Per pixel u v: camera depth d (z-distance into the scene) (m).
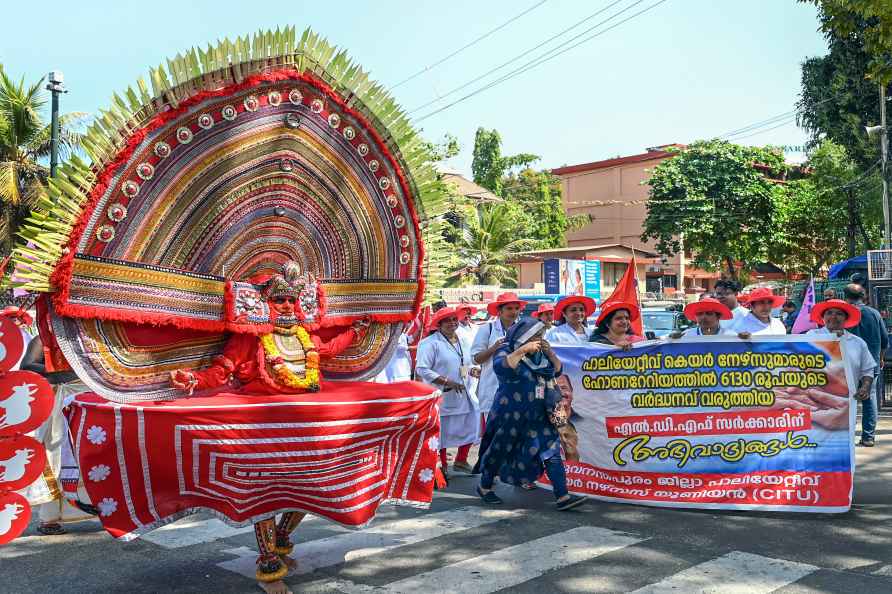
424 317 8.68
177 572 5.02
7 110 24.64
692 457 6.61
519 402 6.58
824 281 22.06
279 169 4.57
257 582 4.80
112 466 4.06
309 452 4.31
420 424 4.93
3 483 3.90
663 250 37.56
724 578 4.71
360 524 4.63
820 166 33.75
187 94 4.05
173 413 4.06
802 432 6.43
